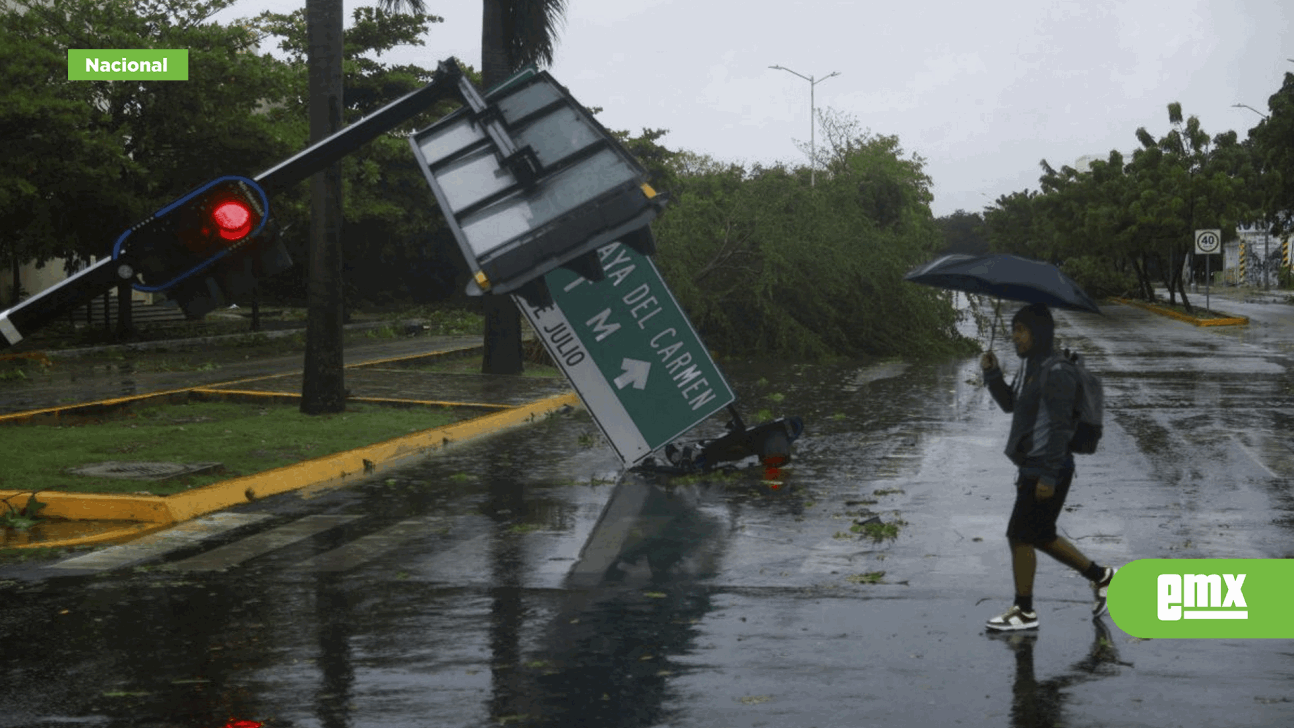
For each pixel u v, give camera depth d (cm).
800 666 633
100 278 539
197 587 813
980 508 1072
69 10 2950
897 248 2927
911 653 655
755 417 1730
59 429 1531
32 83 2694
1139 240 5434
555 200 544
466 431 1577
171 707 576
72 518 1049
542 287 572
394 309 5175
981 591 788
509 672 627
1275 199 5122
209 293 550
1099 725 545
